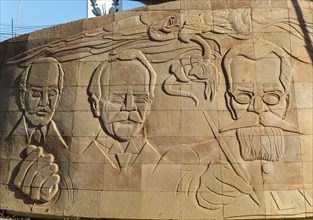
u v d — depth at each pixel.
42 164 6.64
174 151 6.38
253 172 6.19
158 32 6.90
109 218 6.25
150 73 6.72
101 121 6.66
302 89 6.49
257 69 6.56
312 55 6.66
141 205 6.22
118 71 6.81
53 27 7.25
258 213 6.02
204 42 6.75
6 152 6.91
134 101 6.65
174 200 6.19
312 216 6.03
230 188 6.16
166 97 6.60
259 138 6.29
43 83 7.00
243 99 6.46
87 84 6.84
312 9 6.92
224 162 6.26
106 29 7.03
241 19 6.81
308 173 6.18
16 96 7.12
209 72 6.61
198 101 6.53
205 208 6.11
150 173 6.34
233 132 6.37
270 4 6.87
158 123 6.52
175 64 6.72
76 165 6.52
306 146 6.27
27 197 6.59
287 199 6.07
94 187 6.39
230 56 6.64
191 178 6.25
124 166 6.41
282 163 6.21
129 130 6.54
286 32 6.73
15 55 7.36
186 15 6.91
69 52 7.05
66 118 6.76
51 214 6.39
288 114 6.38
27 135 6.85
